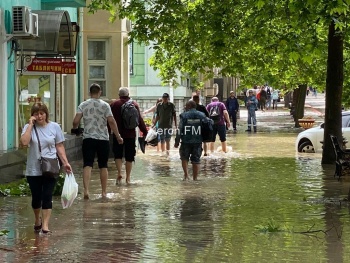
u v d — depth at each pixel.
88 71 38.66
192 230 16.45
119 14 30.67
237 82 91.31
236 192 23.08
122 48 38.97
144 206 20.12
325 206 19.98
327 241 15.06
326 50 33.72
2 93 25.28
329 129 31.86
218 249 14.34
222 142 38.53
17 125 26.91
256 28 28.80
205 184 25.17
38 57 27.64
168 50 31.67
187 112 26.75
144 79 55.91
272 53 30.44
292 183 25.42
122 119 25.09
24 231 16.23
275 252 14.04
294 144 44.84
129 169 25.41
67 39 28.69
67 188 16.53
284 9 24.75
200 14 29.11
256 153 38.34
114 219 17.94
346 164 26.88
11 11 25.84
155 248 14.45
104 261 13.31
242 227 16.83
